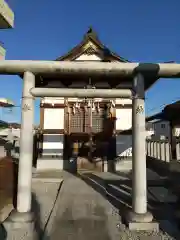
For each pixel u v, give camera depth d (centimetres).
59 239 557
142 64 682
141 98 675
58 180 1191
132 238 563
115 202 819
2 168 700
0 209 670
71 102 1544
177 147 1301
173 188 996
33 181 1188
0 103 1453
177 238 563
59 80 850
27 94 678
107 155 1514
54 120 1538
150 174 1342
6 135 2119
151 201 838
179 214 709
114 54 1518
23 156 657
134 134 671
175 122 1350
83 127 1534
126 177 1260
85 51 1541
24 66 677
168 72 682
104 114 1545
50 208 762
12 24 1088
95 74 698
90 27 1575
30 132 670
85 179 1196
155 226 609
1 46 1039
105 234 585
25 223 611
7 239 549
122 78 742
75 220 668
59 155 1515
